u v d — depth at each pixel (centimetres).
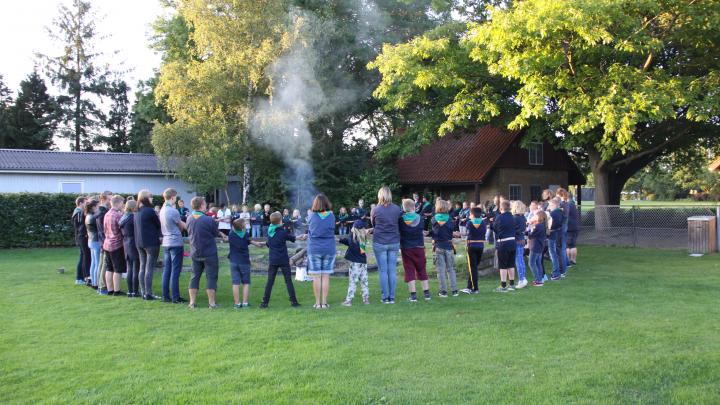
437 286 1001
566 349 561
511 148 2728
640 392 442
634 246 1761
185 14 2150
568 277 1081
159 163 2222
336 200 2441
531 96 1356
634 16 1377
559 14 1217
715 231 1548
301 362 524
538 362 519
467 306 791
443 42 1691
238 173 2353
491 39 1368
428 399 431
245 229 812
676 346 564
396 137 2359
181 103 2095
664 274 1111
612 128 1280
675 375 477
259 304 824
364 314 739
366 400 430
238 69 2097
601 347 565
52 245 1859
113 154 2622
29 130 4288
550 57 1358
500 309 765
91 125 4484
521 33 1291
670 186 6266
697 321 676
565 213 1141
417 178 2809
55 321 704
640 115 1329
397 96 1944
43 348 579
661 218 2134
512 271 944
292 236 809
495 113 1691
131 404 425
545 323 674
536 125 1983
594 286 959
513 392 443
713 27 1383
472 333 629
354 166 2588
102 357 546
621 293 884
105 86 4494
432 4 2233
